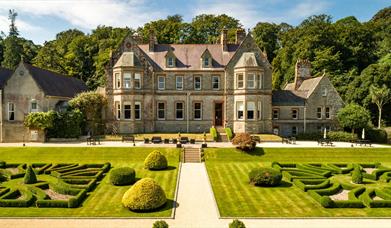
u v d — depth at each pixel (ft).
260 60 169.58
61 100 174.09
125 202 69.72
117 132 168.55
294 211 69.21
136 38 185.16
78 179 91.50
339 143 156.76
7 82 159.33
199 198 78.48
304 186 84.64
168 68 173.58
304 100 187.01
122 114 167.63
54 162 119.85
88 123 169.68
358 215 66.95
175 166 113.80
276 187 88.28
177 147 132.46
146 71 171.83
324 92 188.14
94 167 110.22
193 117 174.70
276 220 64.08
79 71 309.01
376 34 328.90
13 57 303.68
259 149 130.82
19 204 71.46
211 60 173.78
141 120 170.81
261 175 88.43
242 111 167.22
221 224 61.98
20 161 122.11
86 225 61.00
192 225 61.52
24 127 158.30
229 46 182.91
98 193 81.97
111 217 65.26
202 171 107.34
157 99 173.99
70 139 155.84
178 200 76.89
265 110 169.07
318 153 130.00
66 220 63.72
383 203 72.13
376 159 127.95
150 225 61.26
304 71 211.41
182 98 174.29
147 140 144.05
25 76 159.43
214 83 173.78
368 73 234.99
